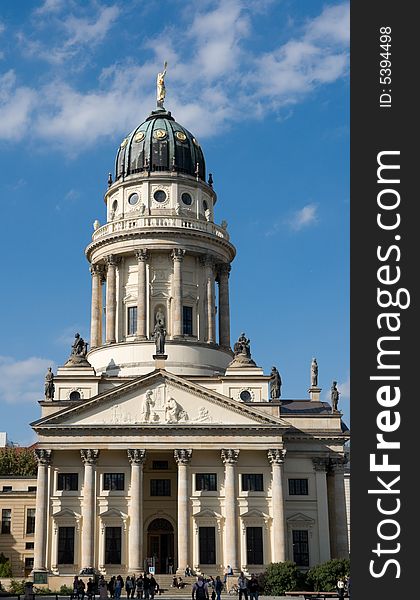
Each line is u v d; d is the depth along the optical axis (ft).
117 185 438.40
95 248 433.07
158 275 421.18
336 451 370.53
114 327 416.67
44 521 338.75
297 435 369.50
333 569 313.32
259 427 350.43
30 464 482.69
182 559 334.44
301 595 294.66
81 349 395.14
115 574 335.06
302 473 367.66
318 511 362.12
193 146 451.53
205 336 419.95
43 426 345.51
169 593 311.88
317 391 404.57
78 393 380.78
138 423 348.79
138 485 343.05
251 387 381.60
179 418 351.67
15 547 392.27
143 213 425.69
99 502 345.51
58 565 336.90
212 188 453.17
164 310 417.08
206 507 347.77
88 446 345.92
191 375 391.45
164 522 366.63
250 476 353.92
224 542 343.05
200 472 352.69
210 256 427.74
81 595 270.87
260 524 347.36
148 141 442.50
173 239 418.92
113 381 383.45
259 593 312.71
